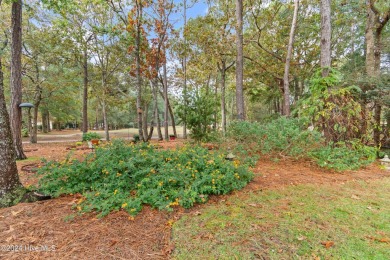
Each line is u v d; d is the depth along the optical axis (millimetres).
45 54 11492
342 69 9766
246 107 23594
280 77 13391
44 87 13156
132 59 12664
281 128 5648
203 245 2117
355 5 8055
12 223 2549
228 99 24750
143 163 3885
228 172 3701
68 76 13430
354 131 5598
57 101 15672
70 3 5852
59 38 11000
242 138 6102
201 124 8328
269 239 2178
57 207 2977
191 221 2578
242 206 2951
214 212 2787
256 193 3414
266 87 15852
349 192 3430
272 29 12031
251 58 12609
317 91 5820
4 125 3250
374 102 6133
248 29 12141
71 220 2615
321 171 4699
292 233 2271
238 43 8688
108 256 1975
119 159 4027
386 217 2600
